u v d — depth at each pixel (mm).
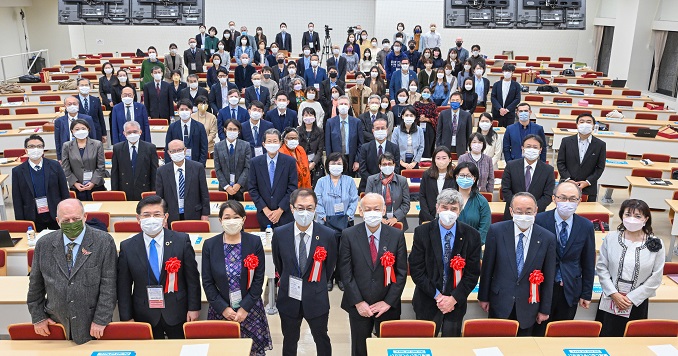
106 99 10938
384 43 14375
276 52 14406
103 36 20500
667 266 4910
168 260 3824
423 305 4156
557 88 14133
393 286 3992
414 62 14398
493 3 14539
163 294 3848
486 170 6211
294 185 5738
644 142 9672
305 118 7379
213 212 5996
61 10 14281
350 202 5559
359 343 4113
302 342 4969
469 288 3975
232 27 16359
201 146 7156
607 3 19406
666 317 4520
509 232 3996
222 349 3570
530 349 3582
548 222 4203
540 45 20594
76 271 3633
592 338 3734
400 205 5500
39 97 12250
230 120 6289
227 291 3973
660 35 16078
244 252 4016
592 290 4129
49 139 9938
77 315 3623
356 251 3996
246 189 6469
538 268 3912
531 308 3961
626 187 8148
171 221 5672
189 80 9953
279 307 4156
